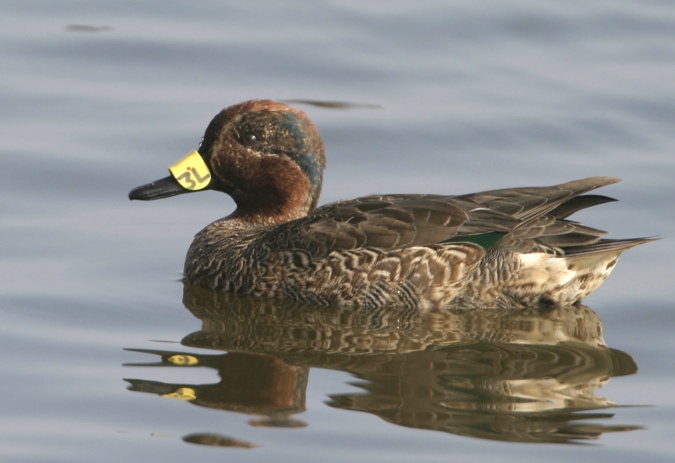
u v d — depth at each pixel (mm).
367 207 14781
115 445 11039
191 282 15398
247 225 15875
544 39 22609
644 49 22250
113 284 15086
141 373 12477
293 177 15773
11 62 21641
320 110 20359
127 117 20016
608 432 11414
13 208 17203
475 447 11070
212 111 20234
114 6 23797
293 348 13273
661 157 19062
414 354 13195
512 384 12477
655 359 13203
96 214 17266
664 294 15086
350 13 23453
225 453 10906
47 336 13375
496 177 18500
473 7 23531
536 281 14484
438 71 21656
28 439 11133
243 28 23031
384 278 14391
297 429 11336
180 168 15703
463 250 14305
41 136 19328
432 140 19562
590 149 19344
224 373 12539
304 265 14609
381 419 11578
